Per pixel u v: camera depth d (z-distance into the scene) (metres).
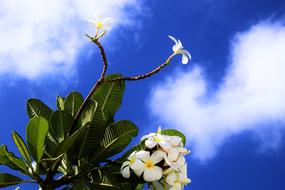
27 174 3.94
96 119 3.97
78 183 3.88
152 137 4.00
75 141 3.98
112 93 4.20
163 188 3.99
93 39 3.59
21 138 3.86
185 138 4.25
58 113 3.95
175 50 3.85
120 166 4.07
